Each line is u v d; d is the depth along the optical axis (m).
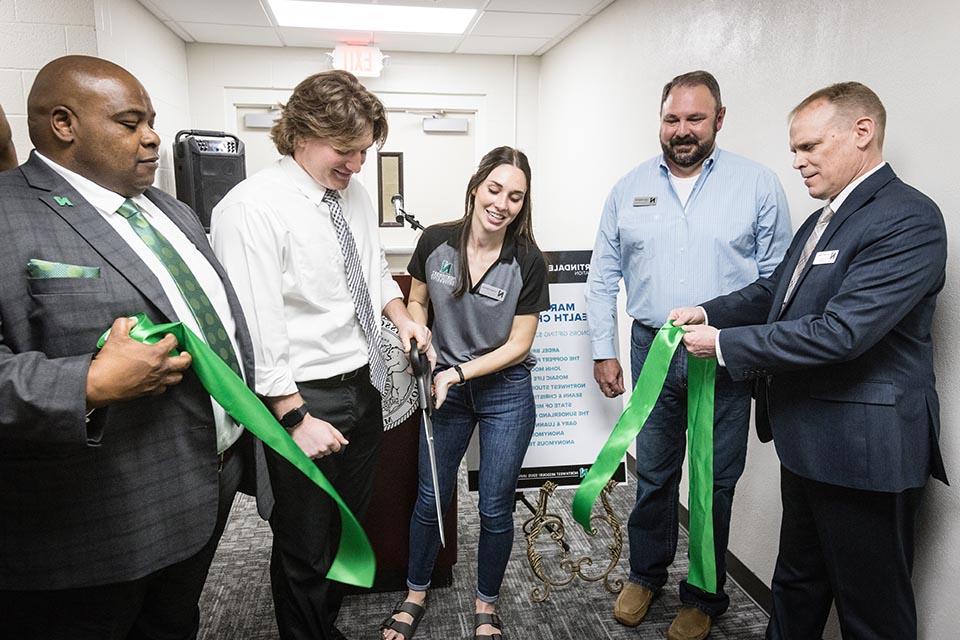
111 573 1.00
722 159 1.82
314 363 1.46
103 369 0.86
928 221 1.23
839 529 1.40
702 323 1.68
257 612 2.00
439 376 1.61
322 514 1.55
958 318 1.39
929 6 1.44
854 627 1.43
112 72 0.97
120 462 0.99
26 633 1.05
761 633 1.93
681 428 1.93
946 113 1.40
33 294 0.91
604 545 2.44
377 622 1.98
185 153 3.56
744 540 2.21
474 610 2.03
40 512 0.96
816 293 1.38
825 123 1.33
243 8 3.51
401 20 3.80
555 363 2.12
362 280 1.54
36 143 0.98
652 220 1.88
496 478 1.75
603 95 3.57
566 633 1.93
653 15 2.92
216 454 1.14
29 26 2.44
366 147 1.39
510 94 4.74
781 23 1.99
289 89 4.45
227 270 1.31
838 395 1.35
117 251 0.99
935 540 1.47
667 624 1.97
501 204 1.54
